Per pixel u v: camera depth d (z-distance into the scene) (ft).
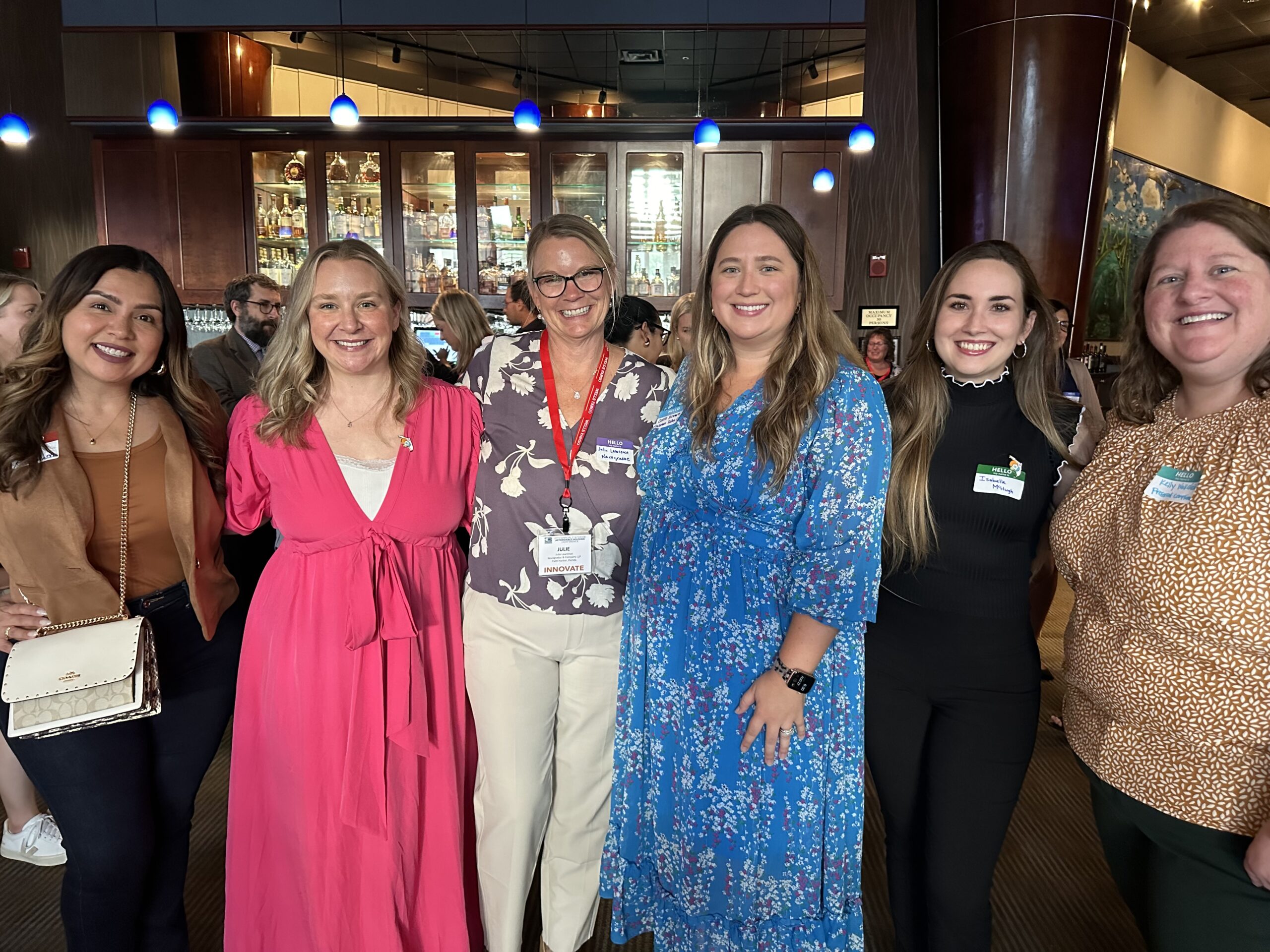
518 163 16.67
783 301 4.50
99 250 4.85
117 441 4.99
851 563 4.49
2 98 17.52
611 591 5.49
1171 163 29.58
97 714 4.43
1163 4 22.84
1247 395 3.93
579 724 5.60
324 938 5.16
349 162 16.57
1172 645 3.89
